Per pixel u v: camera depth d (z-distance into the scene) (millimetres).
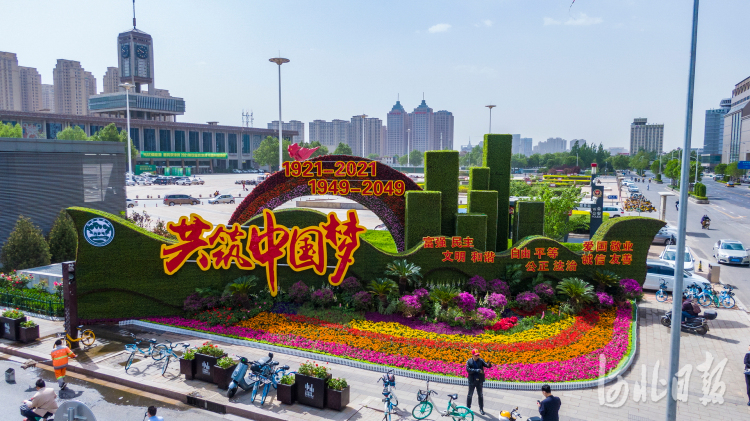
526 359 15852
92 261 19984
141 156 127438
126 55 146375
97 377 15555
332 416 12852
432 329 18234
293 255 20984
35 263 26266
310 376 13391
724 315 21938
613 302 21016
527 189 48469
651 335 19062
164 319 20016
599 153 177875
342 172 24234
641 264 21984
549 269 21938
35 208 30531
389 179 24281
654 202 71875
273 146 138000
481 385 12797
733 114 144000
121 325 19922
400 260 21500
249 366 15430
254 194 24516
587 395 13984
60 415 9539
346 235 20984
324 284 21156
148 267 20359
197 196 75688
